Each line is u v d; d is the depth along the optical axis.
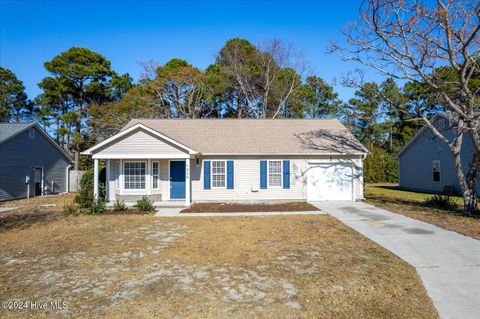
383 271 7.00
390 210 15.59
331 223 12.46
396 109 16.70
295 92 38.94
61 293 5.91
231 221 13.05
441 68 16.62
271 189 19.02
